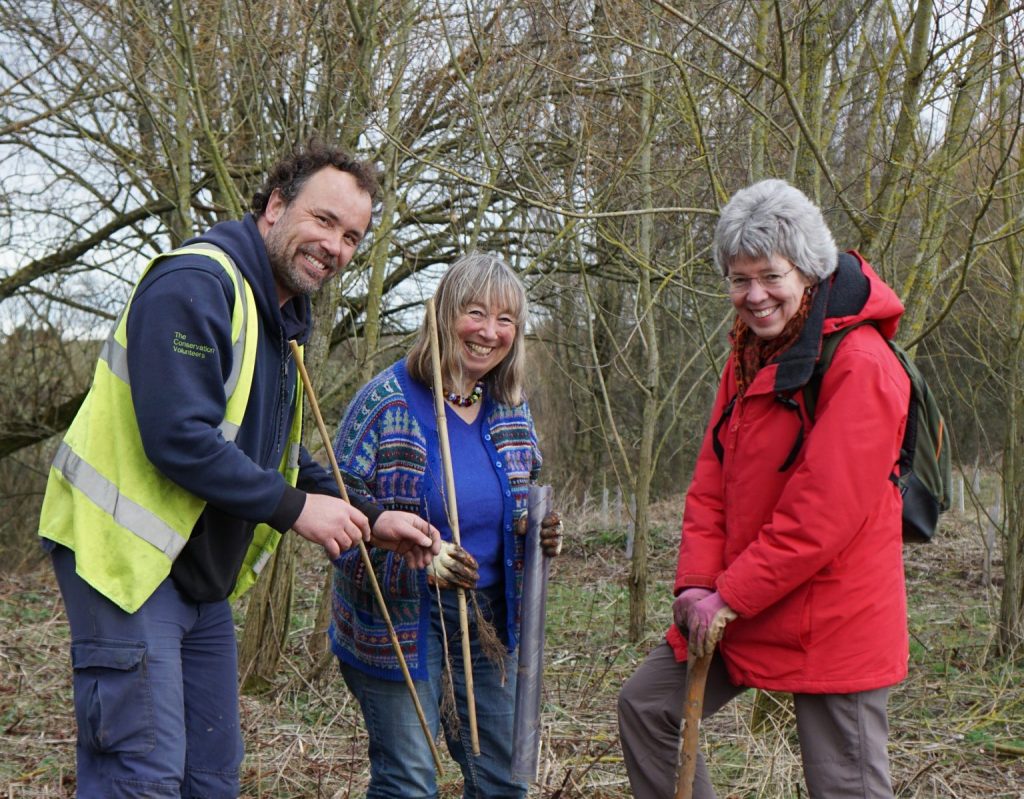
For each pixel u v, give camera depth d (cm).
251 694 523
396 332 988
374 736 279
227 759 257
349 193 246
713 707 279
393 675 271
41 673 561
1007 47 431
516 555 290
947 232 577
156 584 224
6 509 1222
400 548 264
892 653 251
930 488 268
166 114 711
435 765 282
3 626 687
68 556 227
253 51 577
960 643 629
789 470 255
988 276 702
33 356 1120
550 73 588
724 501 279
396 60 575
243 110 698
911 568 891
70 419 1138
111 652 221
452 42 580
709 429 288
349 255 254
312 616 696
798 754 414
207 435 218
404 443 279
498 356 286
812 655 250
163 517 225
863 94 624
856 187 630
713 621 252
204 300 223
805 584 249
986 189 498
